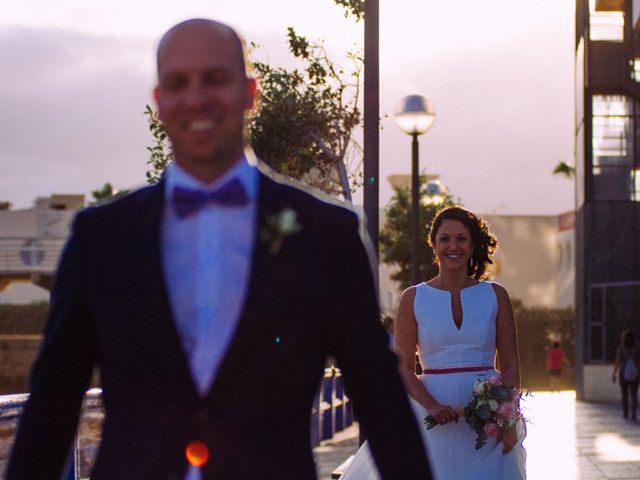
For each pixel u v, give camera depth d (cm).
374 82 958
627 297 2880
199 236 207
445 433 579
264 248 205
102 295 205
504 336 595
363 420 213
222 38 210
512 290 6638
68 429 215
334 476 944
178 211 209
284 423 203
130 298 204
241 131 213
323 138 1309
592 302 2945
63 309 211
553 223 6656
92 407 658
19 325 5494
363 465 598
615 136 2975
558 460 1402
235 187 209
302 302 203
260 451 200
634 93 2938
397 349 595
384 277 5372
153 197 212
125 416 205
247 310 201
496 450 575
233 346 200
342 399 1820
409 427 210
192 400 200
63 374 212
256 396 201
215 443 199
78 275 210
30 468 210
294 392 204
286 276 204
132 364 203
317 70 1307
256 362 201
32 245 5431
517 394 578
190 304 204
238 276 205
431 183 4150
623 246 2961
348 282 208
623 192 2973
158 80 212
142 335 202
